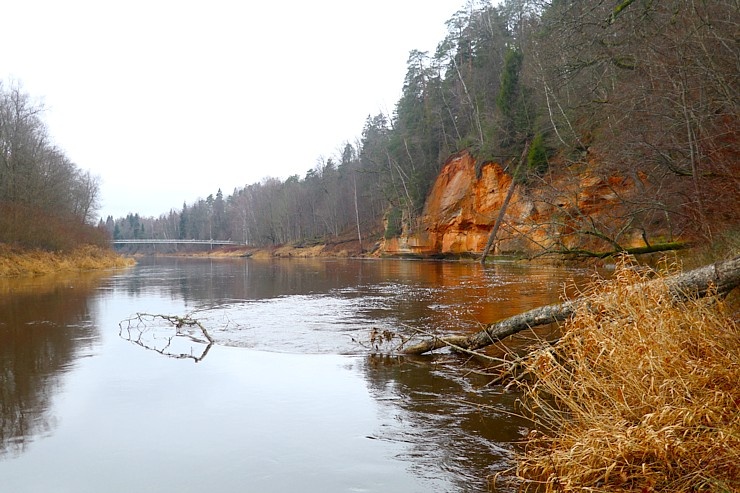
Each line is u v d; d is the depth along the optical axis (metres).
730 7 8.91
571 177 17.12
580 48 12.22
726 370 3.88
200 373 7.57
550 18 13.52
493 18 47.84
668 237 14.41
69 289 21.94
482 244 37.16
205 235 136.62
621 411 4.11
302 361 8.34
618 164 12.23
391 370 7.68
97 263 43.25
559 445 4.25
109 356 8.77
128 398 6.32
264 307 14.85
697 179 8.91
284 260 64.75
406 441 4.86
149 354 8.92
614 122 12.90
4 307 15.62
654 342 4.42
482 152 37.28
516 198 31.12
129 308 15.25
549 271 22.59
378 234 60.94
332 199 75.88
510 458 4.42
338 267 37.84
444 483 3.99
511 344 8.65
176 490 3.92
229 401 6.19
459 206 40.56
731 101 8.41
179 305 15.89
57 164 48.44
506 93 35.03
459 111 48.97
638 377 4.27
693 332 4.54
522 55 35.09
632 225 12.80
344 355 8.75
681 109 9.04
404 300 15.16
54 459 4.50
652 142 10.12
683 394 3.87
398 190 54.78
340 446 4.77
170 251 136.38
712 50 8.99
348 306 14.50
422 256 45.62
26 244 35.41
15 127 40.69
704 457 3.37
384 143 62.28
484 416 5.51
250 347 9.48
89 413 5.75
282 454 4.59
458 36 50.31
